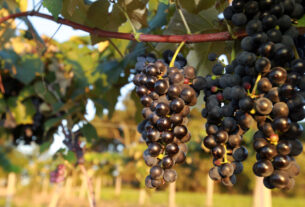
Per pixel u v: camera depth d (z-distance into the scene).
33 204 6.80
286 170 0.36
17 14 0.55
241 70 0.42
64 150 0.79
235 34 0.47
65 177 0.88
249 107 0.38
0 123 0.94
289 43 0.40
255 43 0.41
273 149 0.36
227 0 0.58
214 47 0.57
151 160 0.42
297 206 9.77
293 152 0.37
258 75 0.40
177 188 11.22
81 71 0.97
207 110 0.44
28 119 0.96
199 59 0.58
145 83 0.45
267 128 0.37
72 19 0.63
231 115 0.42
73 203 5.62
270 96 0.38
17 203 7.09
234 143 0.41
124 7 0.57
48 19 0.55
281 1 0.42
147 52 0.68
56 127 0.98
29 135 0.99
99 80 0.94
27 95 0.95
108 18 0.60
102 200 8.71
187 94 0.41
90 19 0.59
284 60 0.39
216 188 12.52
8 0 0.73
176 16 0.60
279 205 10.02
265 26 0.41
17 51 0.95
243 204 9.51
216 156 0.41
